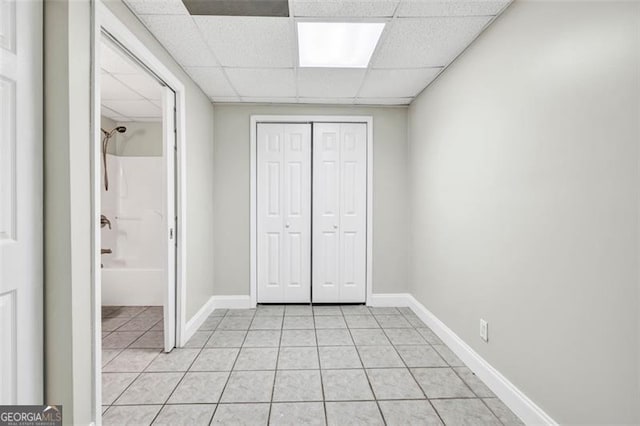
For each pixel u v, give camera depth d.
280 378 2.06
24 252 1.26
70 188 1.35
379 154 3.56
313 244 3.58
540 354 1.54
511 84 1.76
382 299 3.57
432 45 2.21
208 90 3.04
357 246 3.60
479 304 2.09
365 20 1.92
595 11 1.25
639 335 1.10
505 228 1.81
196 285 2.90
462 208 2.31
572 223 1.36
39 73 1.31
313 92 3.12
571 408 1.37
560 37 1.41
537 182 1.56
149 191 4.02
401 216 3.58
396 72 2.65
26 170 1.27
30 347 1.28
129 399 1.83
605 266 1.21
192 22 1.93
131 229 4.00
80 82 1.40
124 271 3.69
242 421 1.64
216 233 3.48
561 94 1.41
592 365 1.27
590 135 1.27
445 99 2.60
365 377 2.08
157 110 3.66
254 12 1.84
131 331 2.88
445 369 2.18
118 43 1.78
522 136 1.67
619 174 1.16
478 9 1.80
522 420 1.65
